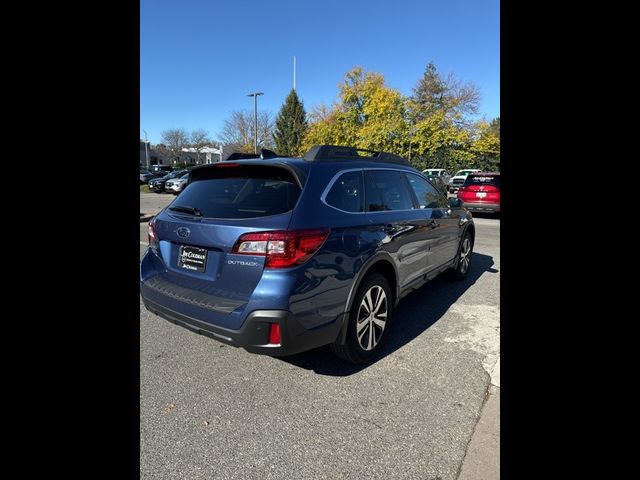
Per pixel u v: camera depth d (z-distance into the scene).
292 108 53.47
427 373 2.81
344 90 33.06
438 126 26.72
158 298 2.75
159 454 2.00
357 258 2.71
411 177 3.93
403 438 2.13
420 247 3.71
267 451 2.04
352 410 2.38
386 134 26.83
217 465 1.94
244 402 2.46
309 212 2.48
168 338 3.38
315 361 2.99
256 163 2.73
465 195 13.20
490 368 2.89
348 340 2.73
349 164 3.03
